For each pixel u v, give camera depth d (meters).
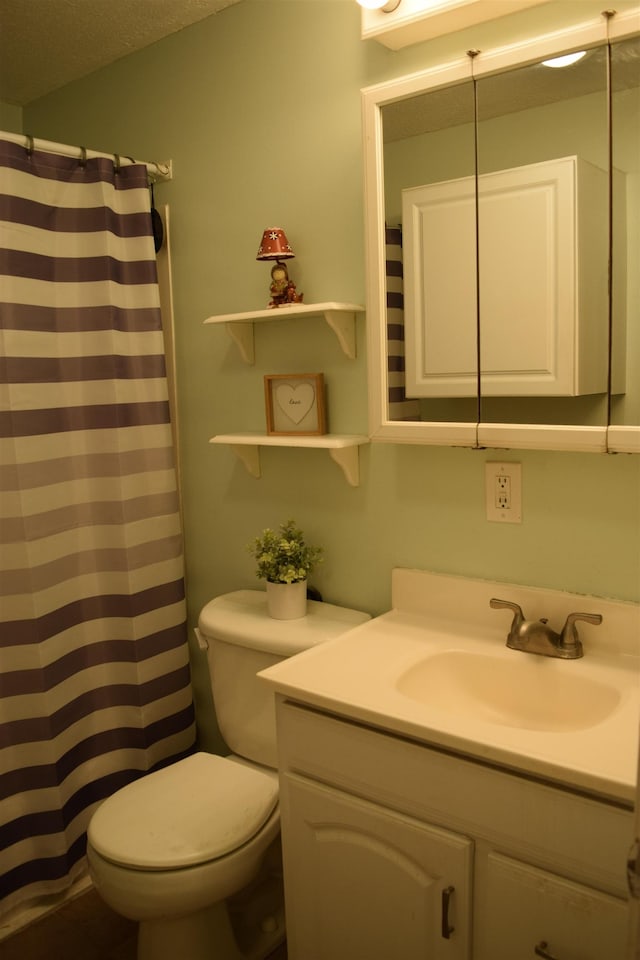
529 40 1.39
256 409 2.05
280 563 1.86
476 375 1.53
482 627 1.67
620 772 1.06
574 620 1.49
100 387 2.02
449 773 1.23
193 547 2.27
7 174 1.80
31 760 1.93
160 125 2.16
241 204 2.00
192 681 2.34
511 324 1.47
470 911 1.24
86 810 2.08
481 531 1.67
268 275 1.97
